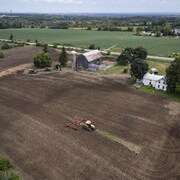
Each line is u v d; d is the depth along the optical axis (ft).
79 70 278.05
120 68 286.05
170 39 566.36
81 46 447.01
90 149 125.70
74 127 146.61
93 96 197.77
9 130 145.18
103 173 108.17
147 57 339.36
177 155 121.90
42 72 270.67
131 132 142.82
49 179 104.42
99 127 148.25
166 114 166.20
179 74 192.65
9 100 190.49
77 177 105.70
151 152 123.95
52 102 185.98
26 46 452.35
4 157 117.91
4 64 307.78
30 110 172.35
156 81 214.28
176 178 105.70
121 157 119.44
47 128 147.13
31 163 114.83
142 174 107.86
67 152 123.24
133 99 191.83
